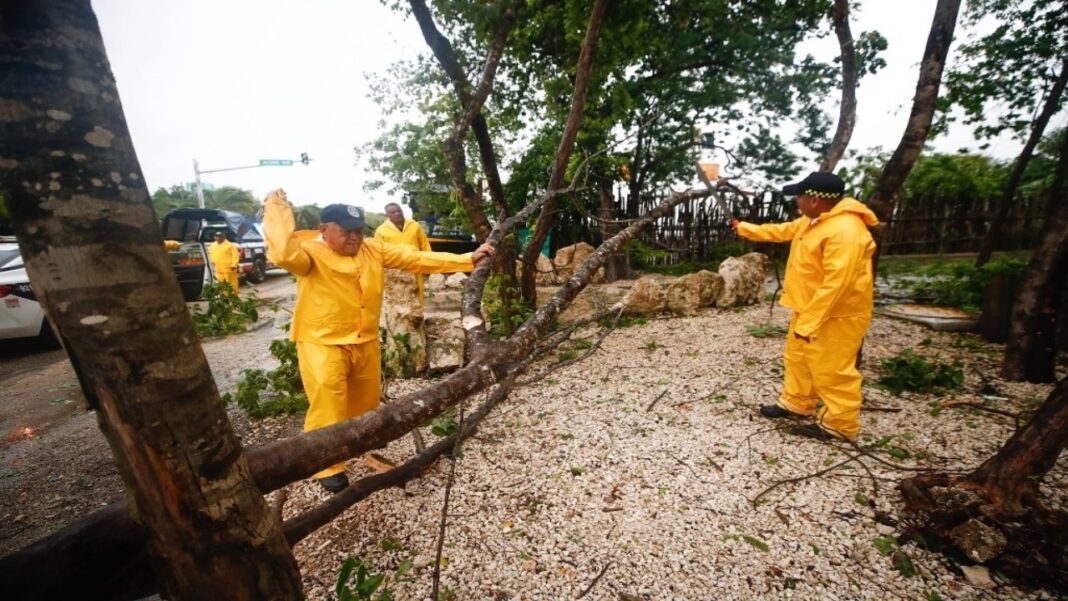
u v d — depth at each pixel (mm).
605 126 7277
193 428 841
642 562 2057
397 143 12906
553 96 6480
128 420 791
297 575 1070
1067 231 3572
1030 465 1954
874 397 3617
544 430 3256
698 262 11648
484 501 2502
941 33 3303
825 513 2312
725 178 3770
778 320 6215
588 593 1912
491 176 5480
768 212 11773
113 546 1027
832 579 1936
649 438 3100
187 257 8828
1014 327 3889
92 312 727
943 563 1983
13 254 6090
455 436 2303
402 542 2229
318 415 2617
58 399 4484
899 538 2121
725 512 2348
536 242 5332
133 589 1123
